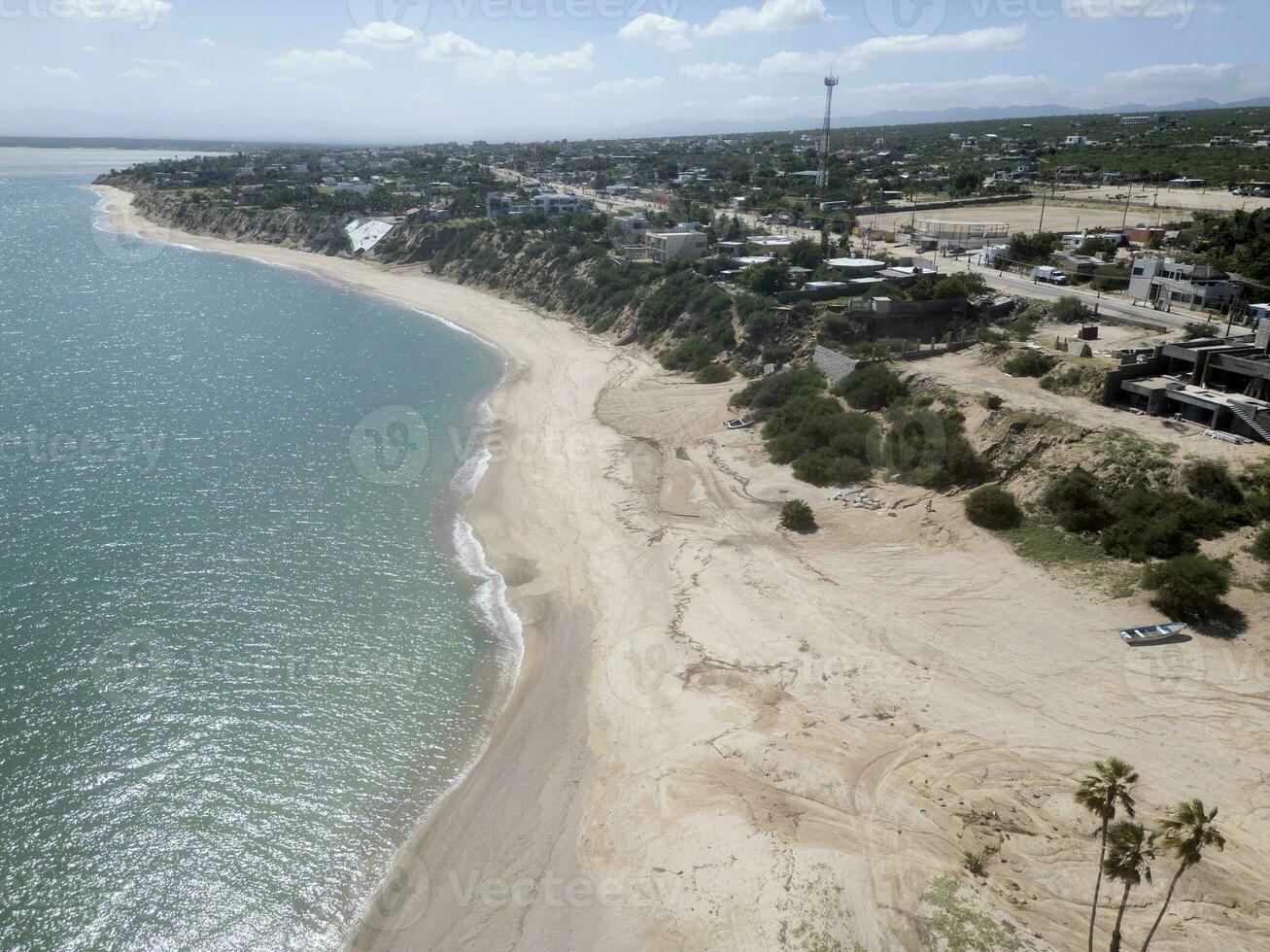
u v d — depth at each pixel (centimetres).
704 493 5288
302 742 3291
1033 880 2516
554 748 3241
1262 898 2405
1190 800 2755
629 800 2933
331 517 5100
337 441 6312
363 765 3191
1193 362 4997
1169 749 2988
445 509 5256
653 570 4466
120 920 2561
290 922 2570
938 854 2609
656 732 3262
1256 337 4944
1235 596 3578
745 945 2345
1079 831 2672
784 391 6359
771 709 3322
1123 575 3928
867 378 5866
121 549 4612
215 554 4606
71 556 4516
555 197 15550
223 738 3284
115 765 3128
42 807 2927
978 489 4719
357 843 2852
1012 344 5969
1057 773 2911
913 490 5019
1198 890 2438
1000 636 3684
